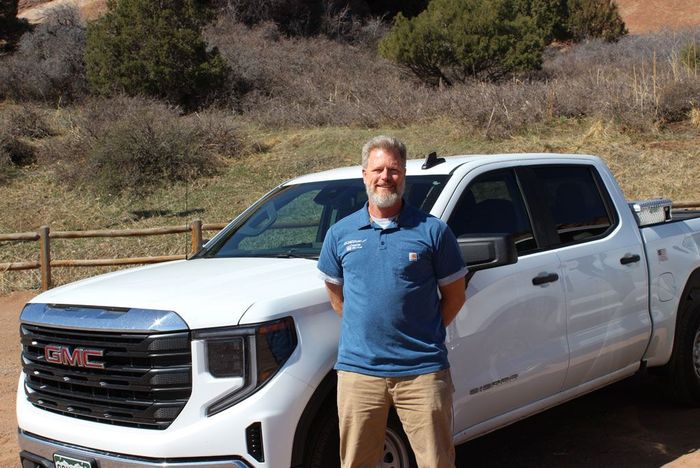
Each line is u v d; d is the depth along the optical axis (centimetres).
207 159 1562
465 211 436
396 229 324
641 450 494
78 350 363
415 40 2227
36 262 1030
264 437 332
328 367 355
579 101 1647
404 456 376
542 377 449
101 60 2156
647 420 554
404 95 1895
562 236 485
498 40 2167
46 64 2384
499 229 448
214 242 504
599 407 590
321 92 2188
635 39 2925
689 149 1438
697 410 571
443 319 339
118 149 1515
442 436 322
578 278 474
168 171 1507
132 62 2114
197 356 340
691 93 1591
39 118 1900
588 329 481
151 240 1228
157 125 1586
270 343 342
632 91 1648
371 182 325
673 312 545
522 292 438
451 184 439
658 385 576
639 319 518
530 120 1591
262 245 473
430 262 323
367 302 321
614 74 2017
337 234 334
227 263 438
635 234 532
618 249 510
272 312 346
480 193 452
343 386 329
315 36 3184
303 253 445
